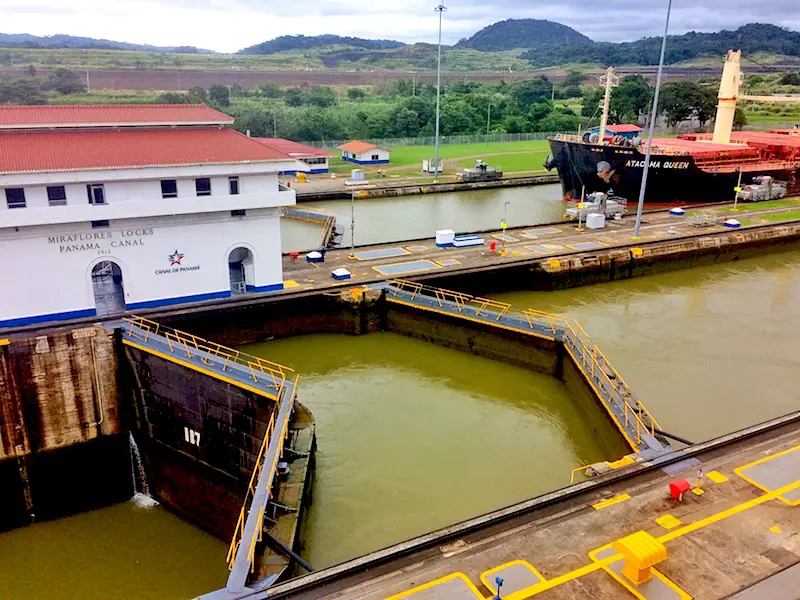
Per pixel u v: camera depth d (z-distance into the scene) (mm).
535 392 40688
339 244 68875
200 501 37062
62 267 38531
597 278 59062
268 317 45406
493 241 59625
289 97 170125
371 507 29906
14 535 34562
